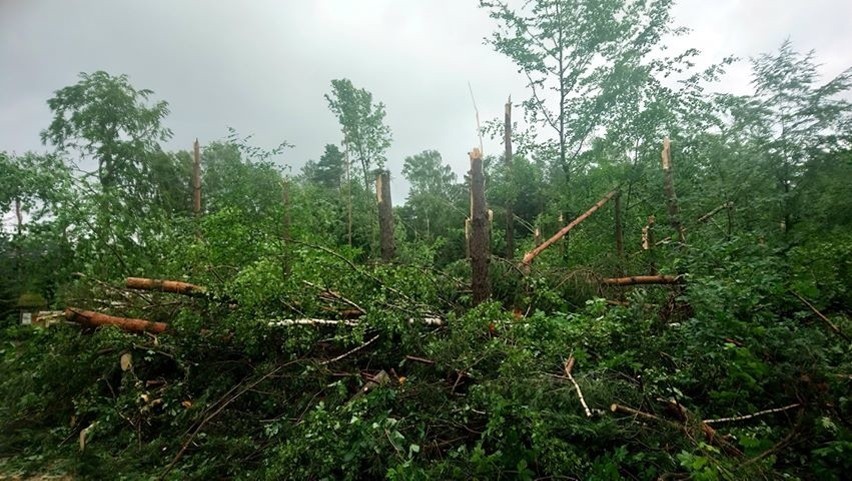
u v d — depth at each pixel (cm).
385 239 939
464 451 330
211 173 1780
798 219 616
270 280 484
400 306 516
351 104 1720
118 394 498
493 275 649
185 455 411
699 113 929
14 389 497
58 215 752
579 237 971
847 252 463
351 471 325
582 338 415
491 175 1164
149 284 525
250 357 492
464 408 360
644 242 841
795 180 622
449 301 605
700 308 383
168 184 1903
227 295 510
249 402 456
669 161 796
